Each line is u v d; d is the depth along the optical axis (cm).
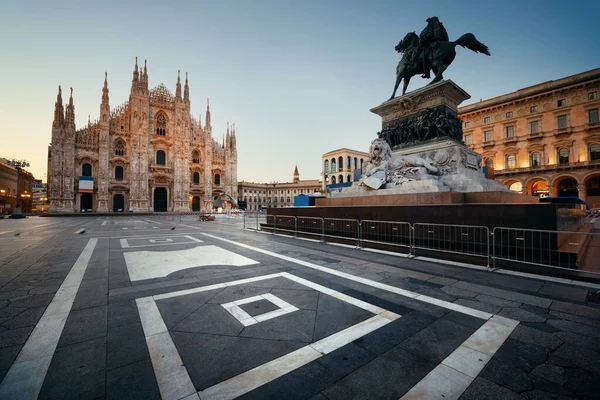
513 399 217
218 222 2766
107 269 651
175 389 227
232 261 741
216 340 311
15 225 2352
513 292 481
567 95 3916
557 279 557
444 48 1230
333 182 8044
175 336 320
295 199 1980
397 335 325
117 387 228
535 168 4094
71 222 2856
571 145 3850
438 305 422
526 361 271
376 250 902
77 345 296
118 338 313
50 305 416
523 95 4244
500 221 686
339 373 252
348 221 1080
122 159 5669
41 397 214
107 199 5438
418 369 258
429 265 691
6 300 438
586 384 234
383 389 230
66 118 5194
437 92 1191
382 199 1053
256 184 10469
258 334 326
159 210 6109
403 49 1408
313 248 961
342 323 357
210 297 455
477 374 250
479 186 977
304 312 393
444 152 1117
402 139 1302
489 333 330
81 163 5353
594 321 363
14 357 270
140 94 5869
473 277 579
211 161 6912
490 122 4631
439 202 884
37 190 11294
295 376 247
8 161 6906
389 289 499
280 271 630
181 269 650
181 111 6394
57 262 734
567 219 766
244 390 228
